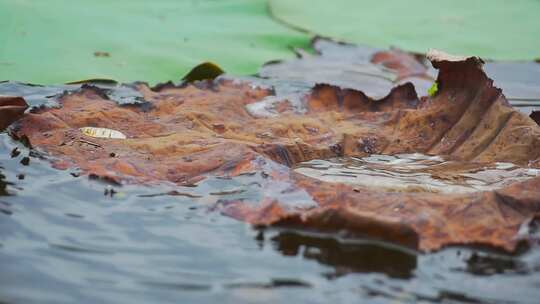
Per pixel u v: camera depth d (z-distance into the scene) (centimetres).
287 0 1335
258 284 415
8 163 570
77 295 392
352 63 1053
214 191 540
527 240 471
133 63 939
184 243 462
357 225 468
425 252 460
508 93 931
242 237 472
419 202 524
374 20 1247
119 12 1205
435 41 1152
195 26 1178
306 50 1105
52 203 505
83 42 1005
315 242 468
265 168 574
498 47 1127
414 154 674
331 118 741
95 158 590
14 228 464
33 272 413
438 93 723
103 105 723
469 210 513
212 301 394
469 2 1330
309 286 415
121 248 450
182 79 896
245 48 1074
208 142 636
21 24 1035
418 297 409
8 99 659
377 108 772
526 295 416
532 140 639
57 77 850
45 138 627
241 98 796
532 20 1235
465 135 680
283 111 770
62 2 1191
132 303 387
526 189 536
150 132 673
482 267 447
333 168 623
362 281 423
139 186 542
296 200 525
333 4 1327
